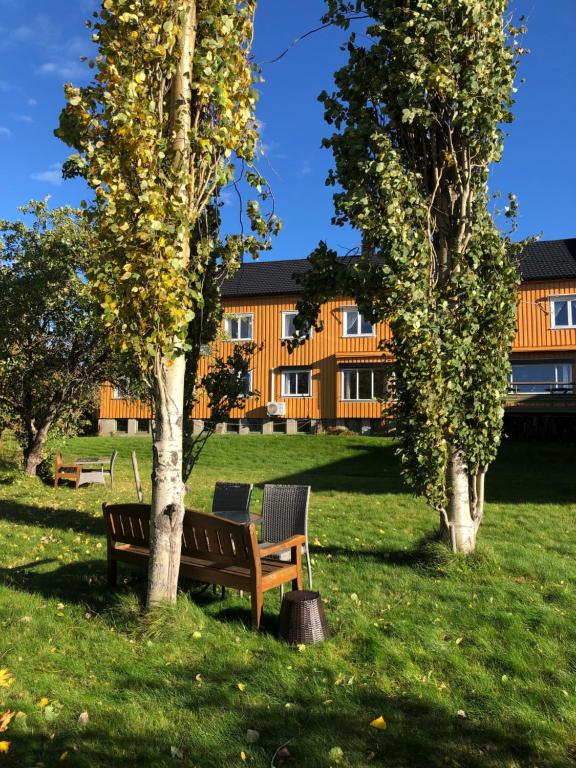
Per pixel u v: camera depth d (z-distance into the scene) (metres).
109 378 14.80
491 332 6.66
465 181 6.96
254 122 5.59
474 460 6.64
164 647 4.36
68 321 14.33
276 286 29.66
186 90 5.14
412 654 4.32
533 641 4.56
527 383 24.23
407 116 6.61
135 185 4.85
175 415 5.01
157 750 3.10
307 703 3.61
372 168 6.55
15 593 5.53
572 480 15.02
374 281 6.75
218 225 6.68
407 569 6.54
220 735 3.24
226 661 4.14
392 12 6.80
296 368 28.58
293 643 4.45
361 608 5.31
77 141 4.86
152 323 4.76
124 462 20.77
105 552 7.45
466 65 6.87
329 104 7.32
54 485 14.55
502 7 6.91
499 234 6.82
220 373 7.91
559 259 26.45
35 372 14.34
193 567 5.18
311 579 5.99
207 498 12.42
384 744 3.19
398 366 6.55
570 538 8.59
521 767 3.04
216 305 7.31
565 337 25.11
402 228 6.38
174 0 4.94
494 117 6.75
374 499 12.36
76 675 3.94
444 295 6.79
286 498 6.26
